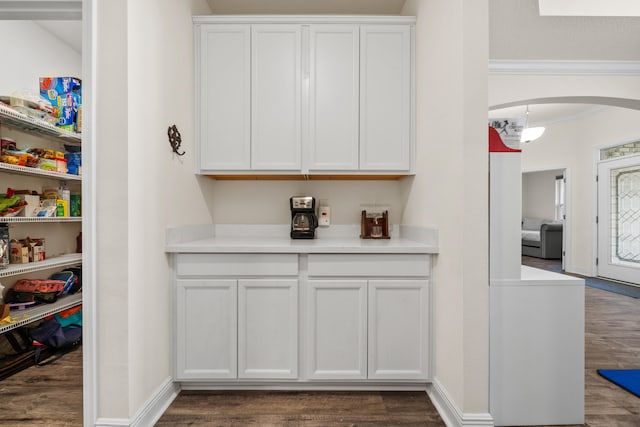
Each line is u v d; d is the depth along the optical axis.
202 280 1.95
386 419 1.75
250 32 2.28
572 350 1.70
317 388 2.02
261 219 2.64
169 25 1.93
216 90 2.28
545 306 1.69
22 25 2.83
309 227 2.40
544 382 1.69
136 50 1.59
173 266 1.96
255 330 1.96
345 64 2.29
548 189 9.13
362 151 2.30
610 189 5.39
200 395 1.97
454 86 1.68
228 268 1.95
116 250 1.53
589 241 5.75
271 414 1.78
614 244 5.38
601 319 3.43
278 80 2.29
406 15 2.51
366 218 2.47
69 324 2.90
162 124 1.85
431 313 1.95
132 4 1.55
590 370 2.32
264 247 1.95
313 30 2.28
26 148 2.69
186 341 1.95
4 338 2.56
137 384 1.61
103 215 1.53
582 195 5.85
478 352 1.59
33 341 2.53
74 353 2.61
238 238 2.48
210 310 1.95
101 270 1.54
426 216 2.10
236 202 2.63
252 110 2.29
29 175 2.78
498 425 1.69
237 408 1.84
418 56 2.25
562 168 6.10
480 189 1.59
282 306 1.96
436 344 1.94
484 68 1.58
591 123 5.65
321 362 1.97
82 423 1.73
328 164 2.30
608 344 2.79
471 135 1.58
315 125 2.30
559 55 3.45
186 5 2.17
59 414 1.81
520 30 2.92
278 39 2.28
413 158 2.30
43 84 2.92
